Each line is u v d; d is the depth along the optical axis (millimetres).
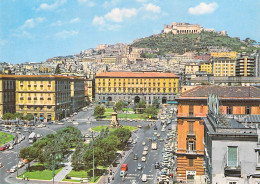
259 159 36812
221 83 165000
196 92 81250
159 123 182375
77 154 94312
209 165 43094
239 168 37031
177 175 79375
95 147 96500
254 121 50250
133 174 88625
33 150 92250
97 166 95312
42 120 189625
